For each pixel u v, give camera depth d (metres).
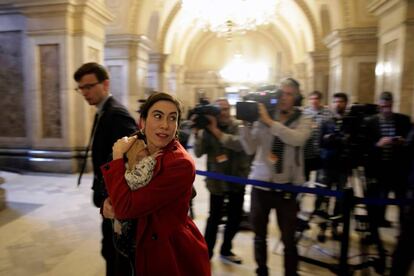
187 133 3.49
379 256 2.98
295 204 2.41
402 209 2.56
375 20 8.32
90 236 3.75
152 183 1.26
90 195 5.42
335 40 9.11
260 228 2.49
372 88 8.60
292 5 13.09
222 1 9.08
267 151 2.43
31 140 7.59
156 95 1.35
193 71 21.22
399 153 3.54
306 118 2.41
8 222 4.17
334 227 3.68
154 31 13.02
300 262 3.17
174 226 1.35
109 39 9.81
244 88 18.36
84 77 2.04
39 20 7.04
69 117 7.16
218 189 2.90
